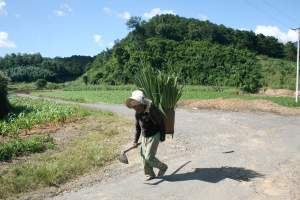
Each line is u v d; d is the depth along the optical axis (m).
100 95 53.06
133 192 8.42
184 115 23.61
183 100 33.03
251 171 10.07
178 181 9.13
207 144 13.68
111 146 12.49
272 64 100.81
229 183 9.02
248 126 18.70
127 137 14.17
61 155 11.09
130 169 10.20
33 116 19.27
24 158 10.82
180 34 117.00
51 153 11.48
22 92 76.00
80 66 156.75
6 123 16.66
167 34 116.50
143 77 9.88
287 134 16.67
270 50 124.25
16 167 9.64
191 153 12.15
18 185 8.45
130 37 114.06
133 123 18.06
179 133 15.77
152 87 9.73
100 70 108.38
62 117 19.41
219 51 102.38
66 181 9.13
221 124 19.14
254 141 14.60
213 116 23.05
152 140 8.73
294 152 12.66
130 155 11.56
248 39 122.06
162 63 101.56
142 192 8.41
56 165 9.81
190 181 9.13
